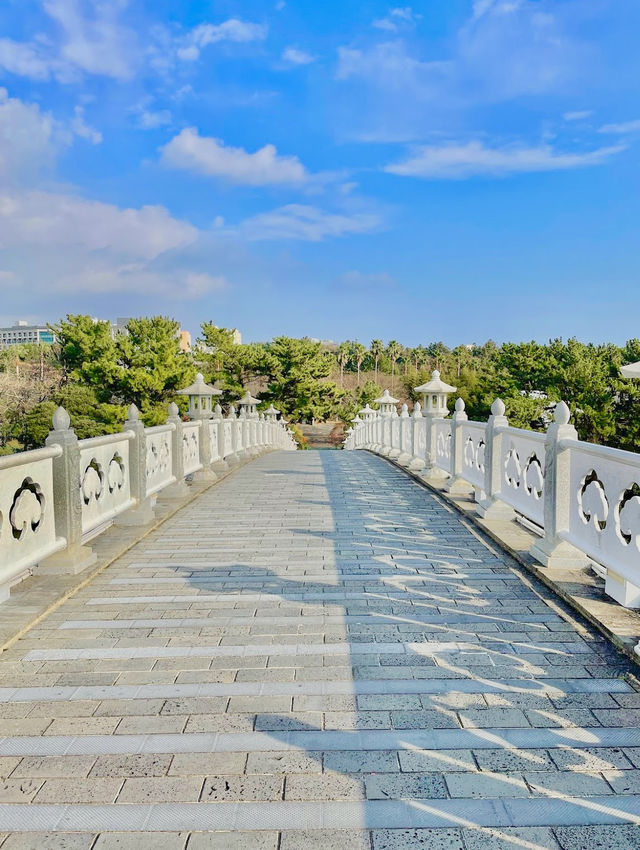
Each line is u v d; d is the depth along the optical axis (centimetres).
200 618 352
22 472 356
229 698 260
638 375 424
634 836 181
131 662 295
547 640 317
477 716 244
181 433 760
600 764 214
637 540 311
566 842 179
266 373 3931
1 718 246
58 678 279
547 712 247
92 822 188
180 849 177
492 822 187
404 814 191
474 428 668
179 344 3628
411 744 226
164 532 582
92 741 229
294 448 3138
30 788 204
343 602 378
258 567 458
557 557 417
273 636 325
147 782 206
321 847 178
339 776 208
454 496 739
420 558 479
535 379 3064
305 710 250
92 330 3297
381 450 1562
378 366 8506
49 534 396
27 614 343
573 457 392
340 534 565
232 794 200
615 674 279
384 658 298
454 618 349
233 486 908
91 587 410
